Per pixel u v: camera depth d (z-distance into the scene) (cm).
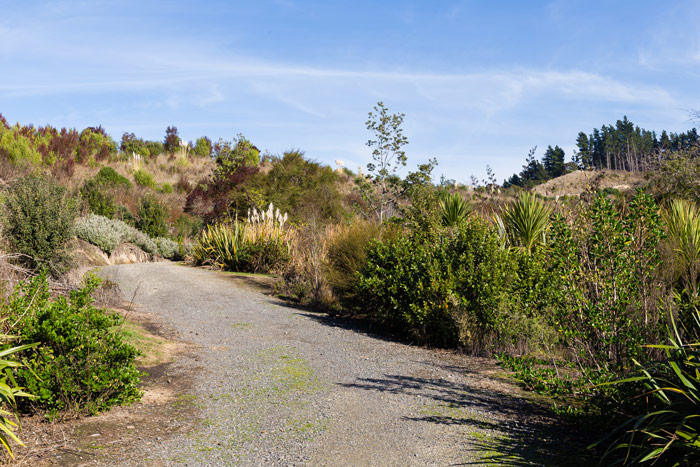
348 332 873
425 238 1047
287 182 2338
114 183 2584
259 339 798
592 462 349
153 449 383
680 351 357
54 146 2816
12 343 470
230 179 2469
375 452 379
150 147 4153
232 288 1291
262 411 477
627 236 458
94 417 450
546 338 662
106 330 495
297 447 390
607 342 423
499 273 759
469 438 404
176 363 650
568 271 468
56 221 1020
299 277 1298
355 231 1144
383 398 517
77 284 957
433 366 657
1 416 380
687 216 810
